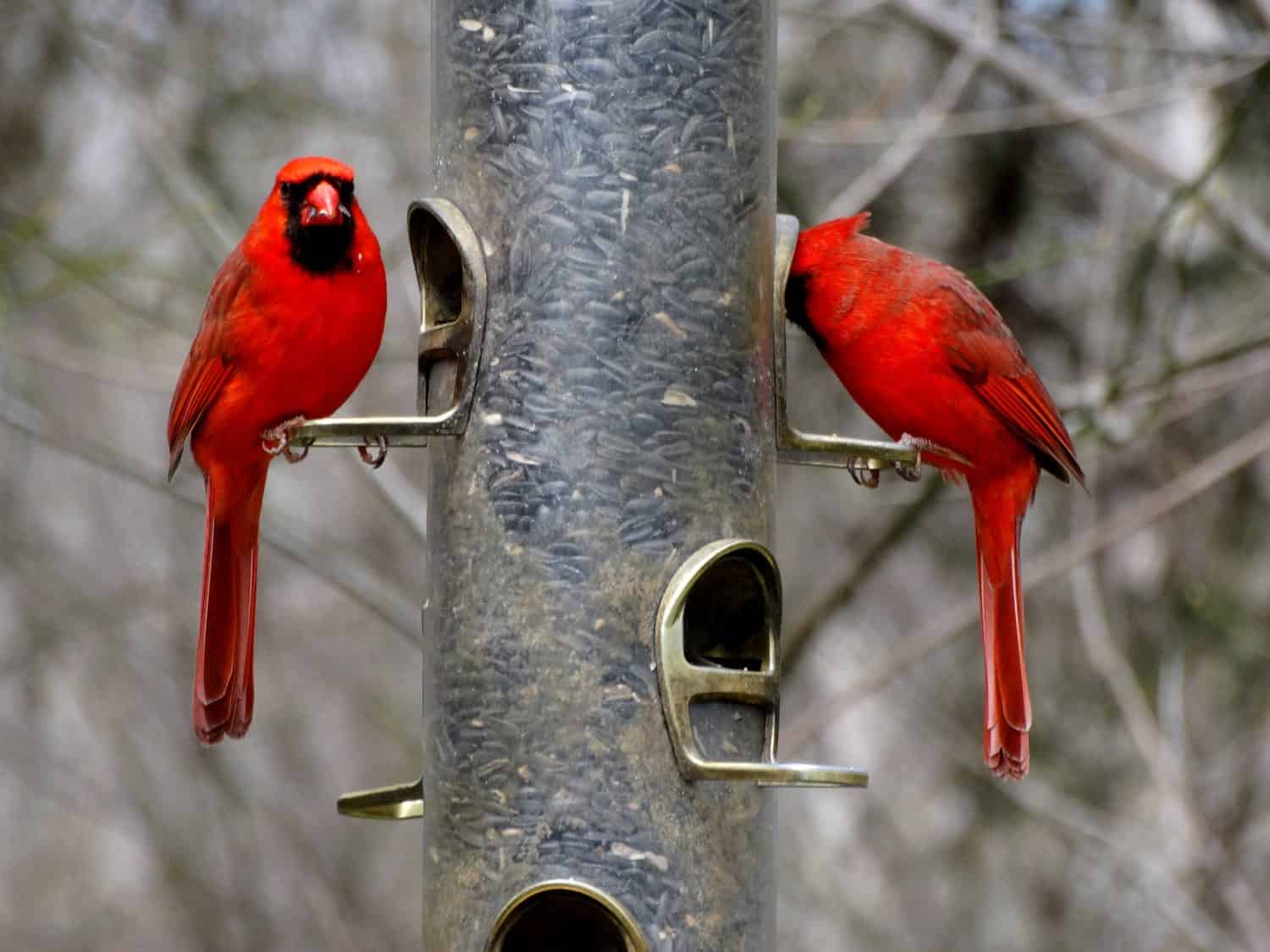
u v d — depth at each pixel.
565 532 7.23
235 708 8.46
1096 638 12.12
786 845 15.70
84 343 15.68
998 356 8.61
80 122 15.84
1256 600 13.93
